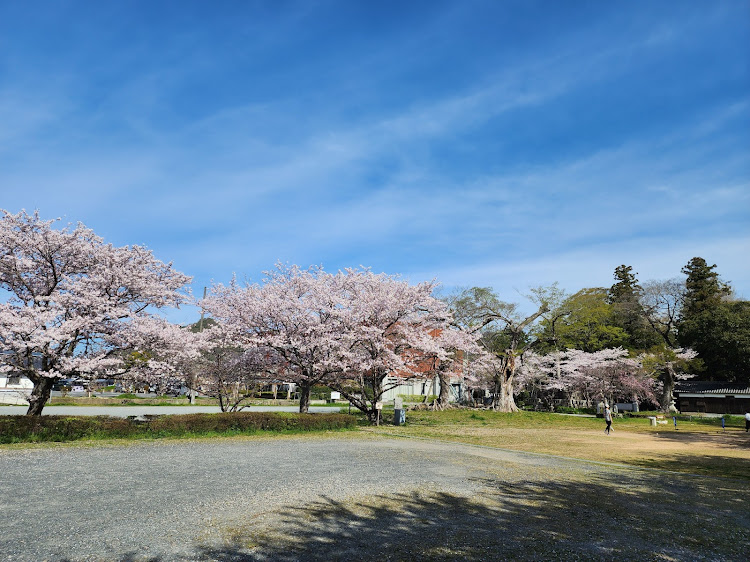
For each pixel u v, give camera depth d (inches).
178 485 349.7
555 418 1337.4
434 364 1105.4
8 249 631.2
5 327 578.2
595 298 2036.2
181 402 1536.7
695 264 2090.3
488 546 244.1
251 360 911.0
